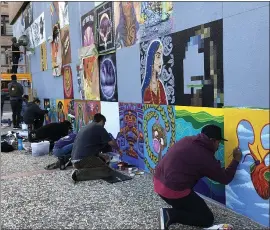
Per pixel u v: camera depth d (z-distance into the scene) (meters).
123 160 6.86
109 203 4.65
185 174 3.64
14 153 8.44
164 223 3.56
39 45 13.27
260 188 3.72
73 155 5.86
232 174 3.86
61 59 10.46
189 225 3.76
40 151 8.05
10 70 18.56
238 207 4.09
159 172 3.81
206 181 4.67
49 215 4.33
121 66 6.66
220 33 4.12
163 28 5.25
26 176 6.21
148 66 5.73
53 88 11.77
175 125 5.12
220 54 4.15
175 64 5.03
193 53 4.62
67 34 9.68
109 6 6.96
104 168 5.80
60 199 4.90
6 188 5.52
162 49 5.31
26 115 10.95
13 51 16.20
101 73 7.60
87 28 8.17
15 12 17.48
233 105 4.00
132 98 6.35
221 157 4.25
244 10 3.74
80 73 8.91
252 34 3.66
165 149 5.41
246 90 3.79
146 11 5.66
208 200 4.57
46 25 12.02
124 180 5.62
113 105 7.15
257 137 3.70
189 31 4.68
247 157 3.86
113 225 3.96
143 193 4.98
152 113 5.72
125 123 6.69
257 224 3.79
